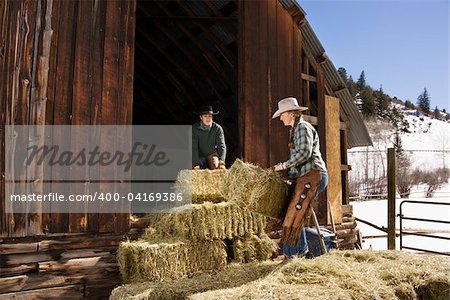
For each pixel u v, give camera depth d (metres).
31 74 3.86
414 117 88.69
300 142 3.77
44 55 3.93
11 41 3.79
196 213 4.04
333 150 6.99
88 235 4.09
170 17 7.25
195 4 7.00
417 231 11.86
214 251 4.12
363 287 2.89
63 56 4.03
